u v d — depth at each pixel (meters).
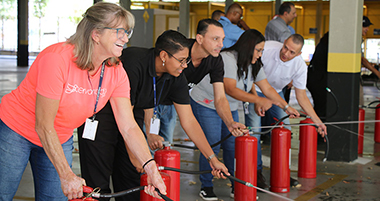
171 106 3.75
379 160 5.49
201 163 3.79
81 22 2.00
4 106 2.18
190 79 3.43
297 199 3.90
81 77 2.08
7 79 13.66
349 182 4.48
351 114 5.28
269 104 3.67
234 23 6.66
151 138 3.05
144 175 2.61
